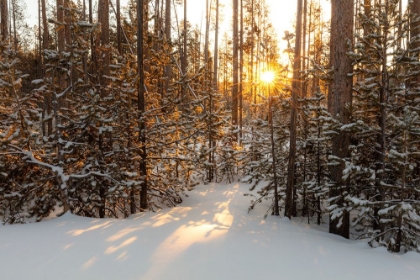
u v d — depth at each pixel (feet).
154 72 34.04
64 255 15.67
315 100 30.60
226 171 53.42
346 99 23.63
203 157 32.83
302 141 32.32
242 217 28.86
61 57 25.72
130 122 30.04
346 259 16.67
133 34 34.81
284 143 35.45
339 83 23.75
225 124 44.93
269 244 18.78
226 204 35.63
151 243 17.72
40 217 26.08
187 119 35.06
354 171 20.18
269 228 24.35
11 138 22.56
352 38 23.68
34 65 85.92
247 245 18.24
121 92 29.45
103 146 30.35
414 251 18.89
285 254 17.03
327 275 14.35
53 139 27.32
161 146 31.58
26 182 26.73
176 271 14.15
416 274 14.83
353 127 21.59
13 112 26.05
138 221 23.59
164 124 31.42
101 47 30.99
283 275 14.19
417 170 23.72
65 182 24.71
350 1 23.45
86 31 26.27
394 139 22.88
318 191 28.07
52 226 21.34
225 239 19.20
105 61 35.96
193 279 13.44
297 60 29.19
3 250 16.35
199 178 52.08
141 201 31.53
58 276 13.38
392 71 21.85
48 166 24.94
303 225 27.99
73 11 26.16
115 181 25.88
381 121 22.84
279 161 33.45
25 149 25.86
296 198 34.17
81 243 17.51
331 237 23.13
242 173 55.98
